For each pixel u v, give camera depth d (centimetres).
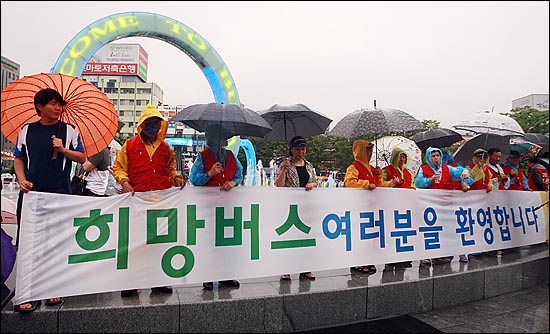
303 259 427
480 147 682
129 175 381
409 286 425
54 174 347
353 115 539
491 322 404
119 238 358
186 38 809
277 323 366
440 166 563
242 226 403
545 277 556
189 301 348
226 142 420
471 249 537
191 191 387
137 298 355
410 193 496
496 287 490
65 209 340
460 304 455
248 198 408
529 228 615
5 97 410
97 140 445
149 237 369
